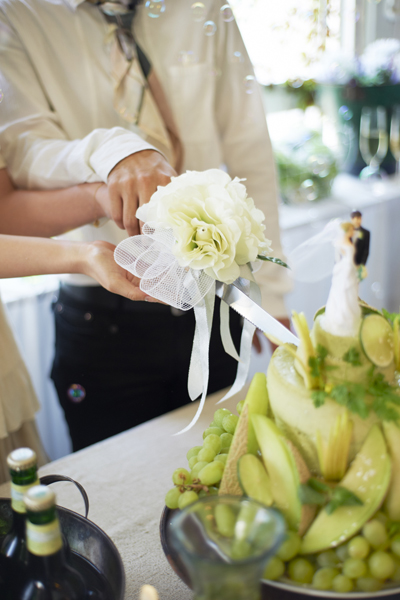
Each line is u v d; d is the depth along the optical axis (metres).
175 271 0.63
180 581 0.56
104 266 0.72
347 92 2.01
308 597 0.42
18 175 0.97
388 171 2.17
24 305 1.45
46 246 0.76
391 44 2.12
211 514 0.38
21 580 0.43
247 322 0.67
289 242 1.75
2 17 0.94
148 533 0.64
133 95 0.99
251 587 0.35
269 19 1.98
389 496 0.44
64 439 1.62
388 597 0.41
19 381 0.99
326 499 0.44
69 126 1.03
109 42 0.98
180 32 1.04
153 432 0.83
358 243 0.44
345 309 0.44
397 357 0.47
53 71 1.00
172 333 1.09
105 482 0.72
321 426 0.45
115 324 1.08
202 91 1.07
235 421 0.60
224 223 0.58
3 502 0.53
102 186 0.86
